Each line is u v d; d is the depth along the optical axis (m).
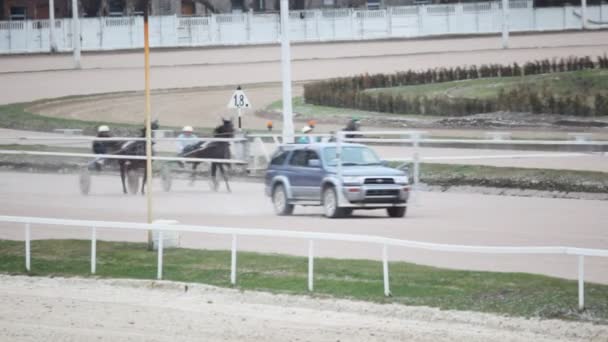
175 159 60.16
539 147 71.94
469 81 104.69
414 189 52.66
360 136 69.06
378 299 29.55
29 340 26.50
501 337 25.53
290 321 27.94
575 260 34.94
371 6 161.88
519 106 86.75
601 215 46.59
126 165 60.12
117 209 52.34
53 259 37.38
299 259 34.94
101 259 36.88
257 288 31.72
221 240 41.16
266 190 50.34
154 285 32.97
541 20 149.75
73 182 66.44
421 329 26.58
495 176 59.81
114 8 156.12
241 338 26.25
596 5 150.62
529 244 37.81
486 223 44.25
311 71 120.75
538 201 53.47
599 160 64.94
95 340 26.41
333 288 30.92
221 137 65.25
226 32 148.50
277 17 149.00
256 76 120.00
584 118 82.56
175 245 38.38
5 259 37.66
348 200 46.22
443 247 28.58
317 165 47.62
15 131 89.81
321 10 149.38
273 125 90.12
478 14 149.88
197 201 55.88
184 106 102.69
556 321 26.56
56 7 156.62
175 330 27.30
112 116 96.94
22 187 63.44
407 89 103.00
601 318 26.58
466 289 29.72
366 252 37.22
